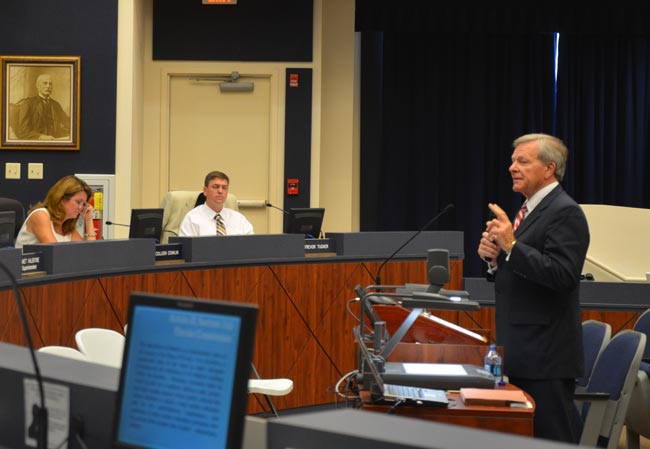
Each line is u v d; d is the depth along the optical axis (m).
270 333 5.47
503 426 2.82
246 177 8.41
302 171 8.39
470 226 9.60
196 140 8.41
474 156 9.59
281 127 8.38
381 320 3.42
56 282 4.38
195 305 1.54
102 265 4.70
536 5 9.47
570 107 9.77
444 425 1.38
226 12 8.36
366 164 9.50
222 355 1.49
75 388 1.73
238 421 1.45
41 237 5.02
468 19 9.45
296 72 8.37
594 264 7.44
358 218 9.52
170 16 8.35
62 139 7.61
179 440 1.51
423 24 9.38
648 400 4.28
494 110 9.66
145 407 1.56
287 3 8.36
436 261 3.16
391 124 9.50
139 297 1.60
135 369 1.58
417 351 3.24
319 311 5.64
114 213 7.61
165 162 8.38
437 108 9.55
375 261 5.84
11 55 7.61
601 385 3.73
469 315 5.62
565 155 3.42
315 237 6.10
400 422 1.39
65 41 7.63
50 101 7.61
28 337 1.73
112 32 7.64
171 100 8.40
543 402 3.32
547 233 3.31
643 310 5.42
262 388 4.26
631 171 9.84
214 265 5.28
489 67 9.64
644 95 9.80
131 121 7.66
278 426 1.40
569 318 3.34
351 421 1.40
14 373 1.83
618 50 9.77
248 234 5.99
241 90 8.39
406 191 9.53
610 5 9.52
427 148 9.55
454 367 3.12
